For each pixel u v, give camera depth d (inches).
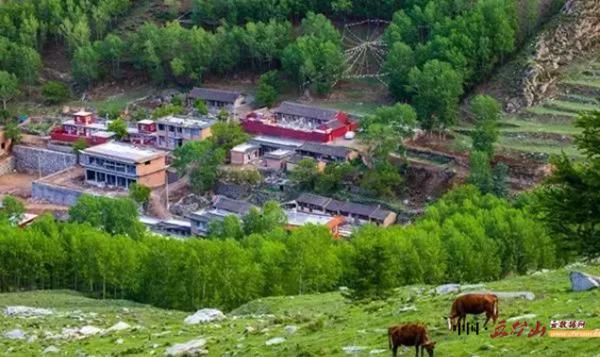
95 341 3474.4
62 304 5359.3
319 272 5654.5
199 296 5669.3
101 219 7805.1
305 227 6638.8
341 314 3467.0
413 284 5339.6
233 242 6190.9
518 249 6097.4
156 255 5890.8
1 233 6496.1
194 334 3417.8
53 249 6338.6
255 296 5649.6
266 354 2832.2
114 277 6018.7
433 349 2346.2
